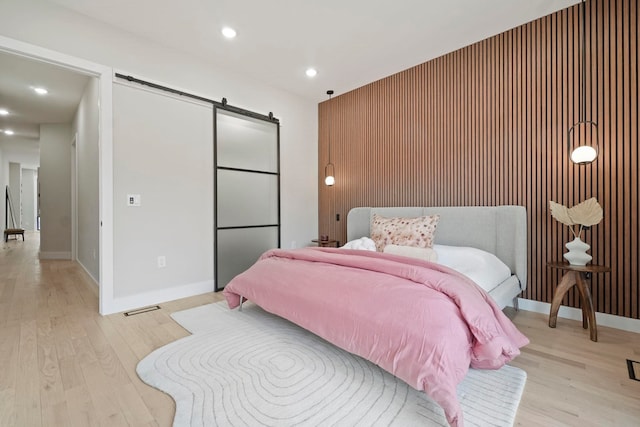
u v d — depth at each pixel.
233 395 1.56
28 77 3.63
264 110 4.08
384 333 1.54
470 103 3.20
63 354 1.99
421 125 3.60
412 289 1.66
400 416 1.40
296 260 2.56
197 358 1.93
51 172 5.55
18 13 2.29
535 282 2.82
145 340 2.21
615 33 2.41
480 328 1.47
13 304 2.98
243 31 2.90
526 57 2.83
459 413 1.24
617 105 2.41
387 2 2.49
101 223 2.71
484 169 3.11
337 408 1.45
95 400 1.53
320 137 4.88
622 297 2.40
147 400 1.53
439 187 3.45
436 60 3.46
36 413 1.42
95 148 3.48
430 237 2.85
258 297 2.35
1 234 8.12
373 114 4.12
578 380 1.70
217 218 3.55
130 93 2.87
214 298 3.24
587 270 2.21
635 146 2.34
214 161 3.51
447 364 1.33
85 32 2.61
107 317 2.65
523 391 1.60
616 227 2.42
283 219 4.38
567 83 2.62
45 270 4.53
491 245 2.97
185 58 3.27
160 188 3.08
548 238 2.74
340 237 4.59
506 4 2.54
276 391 1.59
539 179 2.78
